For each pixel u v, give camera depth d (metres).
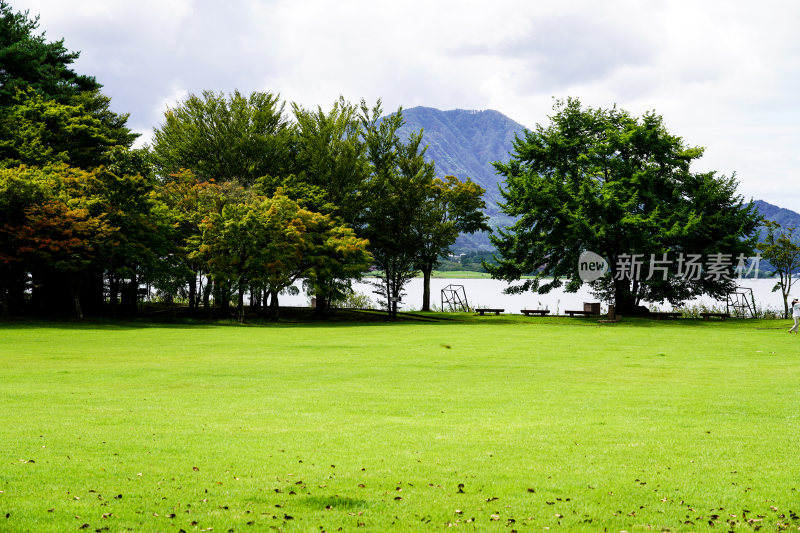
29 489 8.42
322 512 7.79
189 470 9.41
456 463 9.91
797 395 16.50
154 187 50.75
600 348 29.11
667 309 68.62
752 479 9.19
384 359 24.59
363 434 11.85
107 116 56.62
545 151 59.47
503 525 7.45
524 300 93.31
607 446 11.00
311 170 57.69
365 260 51.53
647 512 7.89
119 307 51.97
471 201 60.69
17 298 44.53
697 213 54.31
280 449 10.69
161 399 15.66
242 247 46.34
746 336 35.75
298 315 55.69
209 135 55.69
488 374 20.69
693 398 16.06
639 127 54.72
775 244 55.47
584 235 51.50
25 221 40.50
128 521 7.41
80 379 18.86
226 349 27.75
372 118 60.88
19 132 44.22
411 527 7.36
